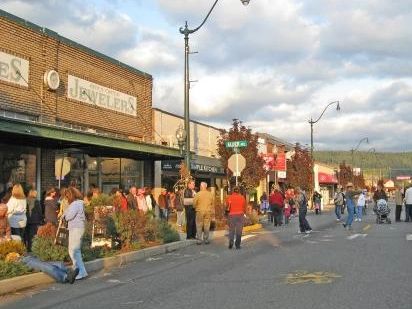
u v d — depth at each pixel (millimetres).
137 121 26016
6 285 10039
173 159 26203
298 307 8008
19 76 18156
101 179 23297
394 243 16344
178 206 22797
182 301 8750
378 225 24781
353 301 8344
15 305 9031
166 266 12969
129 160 25391
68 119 20656
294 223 28766
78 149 20594
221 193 36781
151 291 9758
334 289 9305
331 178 72750
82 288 10414
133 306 8547
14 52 17953
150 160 26641
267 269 11789
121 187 24625
